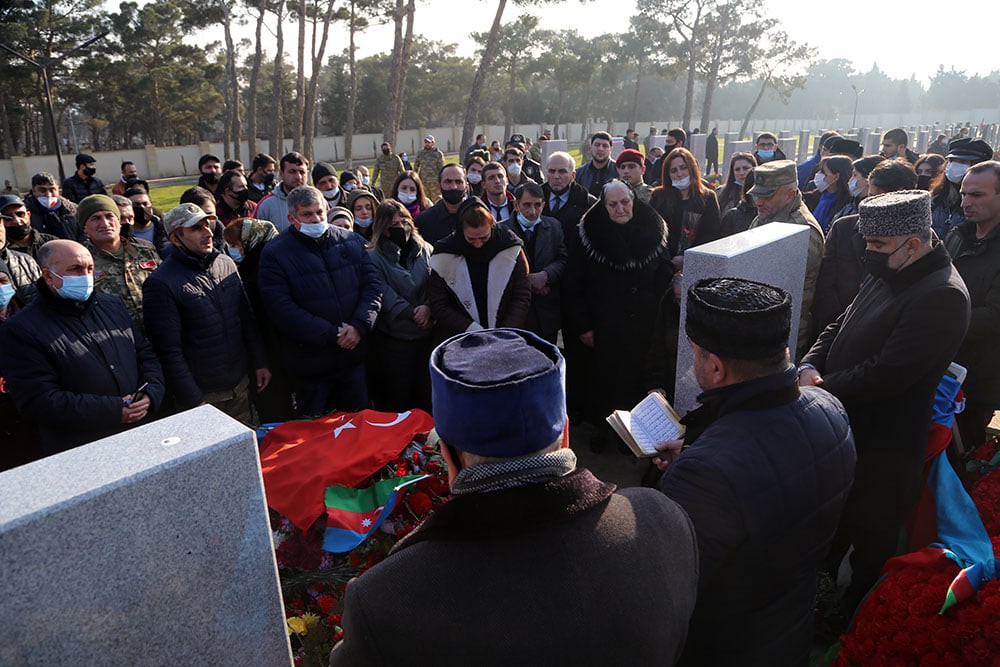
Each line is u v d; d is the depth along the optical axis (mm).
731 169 6590
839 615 2652
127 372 3049
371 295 4031
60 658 1281
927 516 2551
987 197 3008
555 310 4625
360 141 48688
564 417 1047
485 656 913
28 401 2803
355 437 2791
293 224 3852
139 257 3973
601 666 944
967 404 3189
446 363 1045
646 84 74500
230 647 1534
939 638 1948
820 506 1511
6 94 43312
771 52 51500
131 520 1326
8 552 1186
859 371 2357
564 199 5117
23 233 4871
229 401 3693
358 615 942
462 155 22766
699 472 1441
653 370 4359
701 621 1556
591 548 980
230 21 29953
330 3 30812
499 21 22172
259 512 1524
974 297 3105
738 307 1490
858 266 3602
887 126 78688
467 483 982
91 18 44094
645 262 4012
